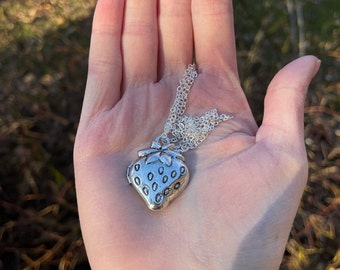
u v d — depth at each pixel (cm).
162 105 15
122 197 13
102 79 15
